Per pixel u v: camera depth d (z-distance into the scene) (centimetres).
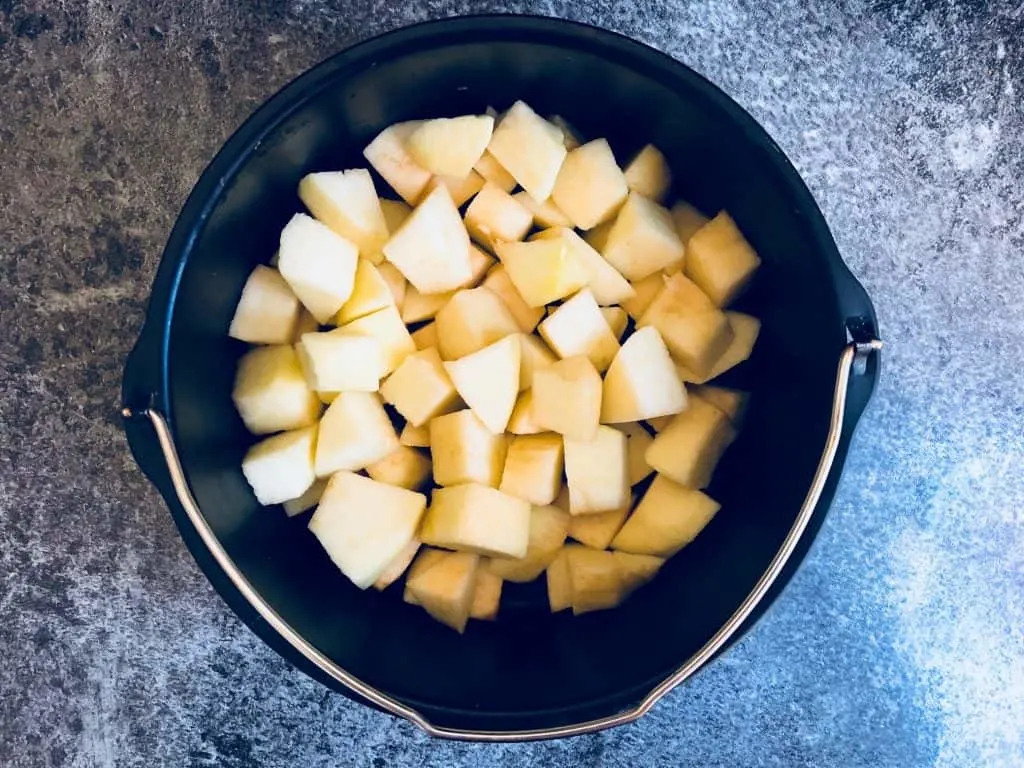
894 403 37
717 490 35
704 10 35
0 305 36
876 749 38
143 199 36
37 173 36
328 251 32
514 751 38
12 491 37
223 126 35
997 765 38
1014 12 35
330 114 31
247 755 38
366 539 33
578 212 33
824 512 28
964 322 37
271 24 35
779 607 37
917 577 37
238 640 37
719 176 32
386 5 35
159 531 37
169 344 28
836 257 28
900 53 36
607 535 34
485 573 35
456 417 33
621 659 33
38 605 37
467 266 33
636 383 33
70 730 38
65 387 37
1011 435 37
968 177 36
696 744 38
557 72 31
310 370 32
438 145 32
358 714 38
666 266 33
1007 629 37
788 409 32
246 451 34
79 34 35
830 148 36
